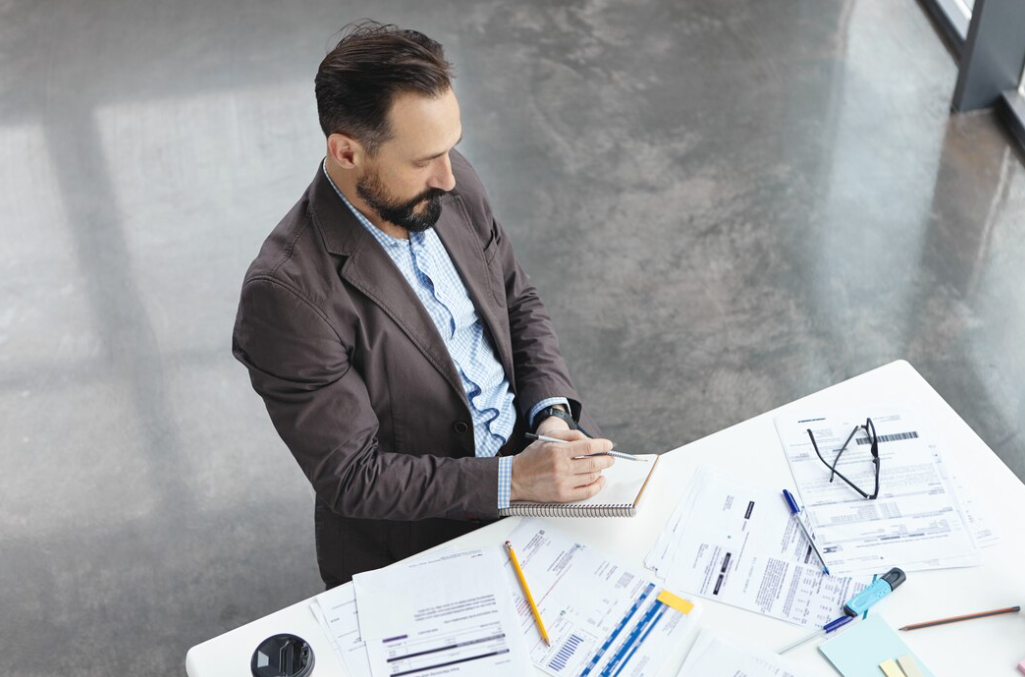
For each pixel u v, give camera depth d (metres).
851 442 1.70
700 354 2.97
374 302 1.66
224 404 2.94
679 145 3.59
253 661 1.46
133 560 2.59
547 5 4.19
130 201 3.52
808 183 3.42
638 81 3.84
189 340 3.11
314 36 4.11
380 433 1.79
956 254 3.17
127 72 4.01
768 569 1.54
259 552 2.61
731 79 3.82
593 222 3.35
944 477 1.64
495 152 3.60
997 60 3.47
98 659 2.40
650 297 3.13
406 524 1.86
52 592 2.53
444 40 4.05
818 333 3.00
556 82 3.85
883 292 3.09
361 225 1.64
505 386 1.93
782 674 1.41
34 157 3.69
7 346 3.11
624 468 1.67
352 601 1.54
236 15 4.23
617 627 1.48
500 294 1.89
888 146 3.52
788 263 3.19
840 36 3.96
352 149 1.53
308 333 1.59
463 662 1.46
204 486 2.75
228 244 3.37
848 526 1.59
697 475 1.68
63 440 2.87
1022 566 1.52
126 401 2.96
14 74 4.02
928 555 1.54
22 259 3.36
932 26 3.96
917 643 1.44
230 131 3.75
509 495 1.65
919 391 1.78
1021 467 2.65
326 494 1.69
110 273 3.30
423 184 1.58
